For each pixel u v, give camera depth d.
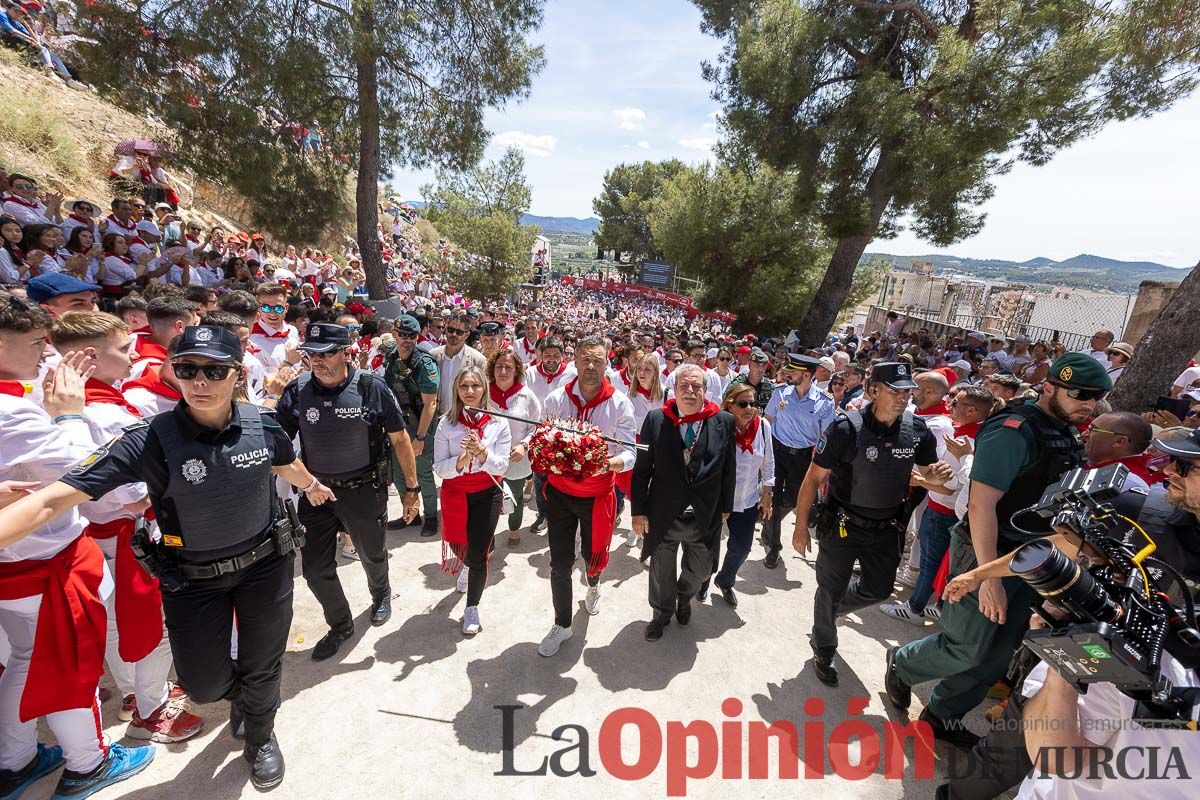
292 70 11.23
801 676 3.58
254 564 2.46
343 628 3.51
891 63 16.38
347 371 3.39
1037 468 2.65
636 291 36.97
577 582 4.55
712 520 3.67
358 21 11.56
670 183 29.58
